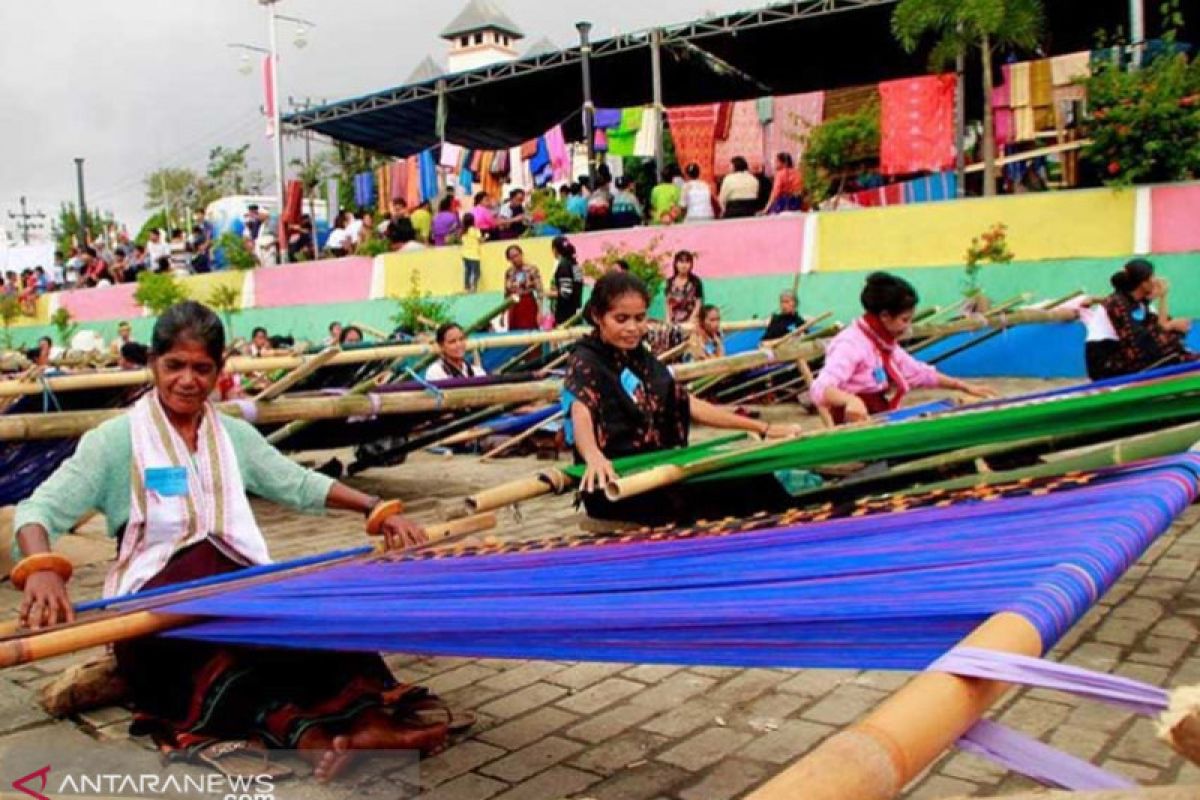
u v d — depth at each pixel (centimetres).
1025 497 241
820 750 109
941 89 1367
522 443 938
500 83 1997
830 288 1385
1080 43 1772
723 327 1246
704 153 1641
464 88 1912
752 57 1927
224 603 264
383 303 1731
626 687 353
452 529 337
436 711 311
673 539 272
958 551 196
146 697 302
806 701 335
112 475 305
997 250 1261
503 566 268
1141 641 377
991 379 1252
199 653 289
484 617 213
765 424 418
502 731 318
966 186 1459
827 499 394
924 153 1384
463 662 384
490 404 609
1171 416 337
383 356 782
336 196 2361
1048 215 1250
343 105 2006
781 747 300
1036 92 1355
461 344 803
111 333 2158
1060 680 119
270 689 283
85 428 468
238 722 281
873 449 335
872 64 1969
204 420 321
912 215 1334
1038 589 151
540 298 1416
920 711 115
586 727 320
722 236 1452
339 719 277
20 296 2291
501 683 361
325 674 289
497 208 1878
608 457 400
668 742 306
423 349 798
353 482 823
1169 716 106
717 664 181
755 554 234
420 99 1969
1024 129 1370
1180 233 1177
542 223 1623
